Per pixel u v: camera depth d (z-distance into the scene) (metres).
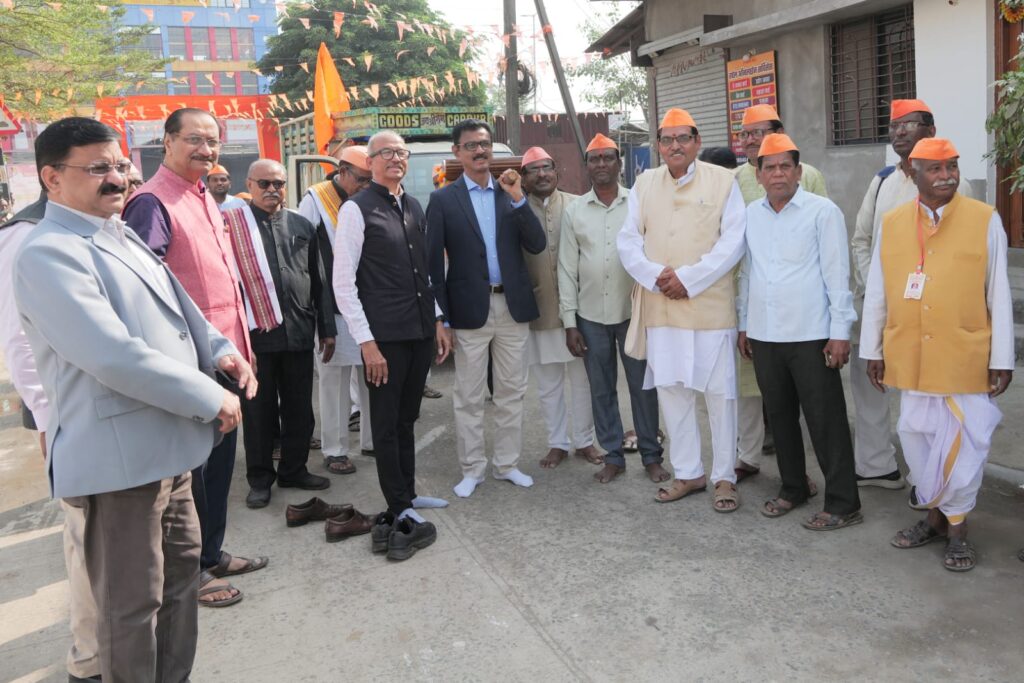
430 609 3.39
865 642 2.99
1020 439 4.71
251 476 4.60
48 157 2.32
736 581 3.47
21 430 6.12
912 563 3.54
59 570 3.89
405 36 23.88
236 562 3.75
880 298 3.62
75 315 2.21
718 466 4.24
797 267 3.85
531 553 3.83
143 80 21.09
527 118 22.77
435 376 7.23
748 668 2.88
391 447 3.97
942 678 2.77
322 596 3.54
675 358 4.25
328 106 9.21
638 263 4.21
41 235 2.29
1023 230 6.99
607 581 3.53
